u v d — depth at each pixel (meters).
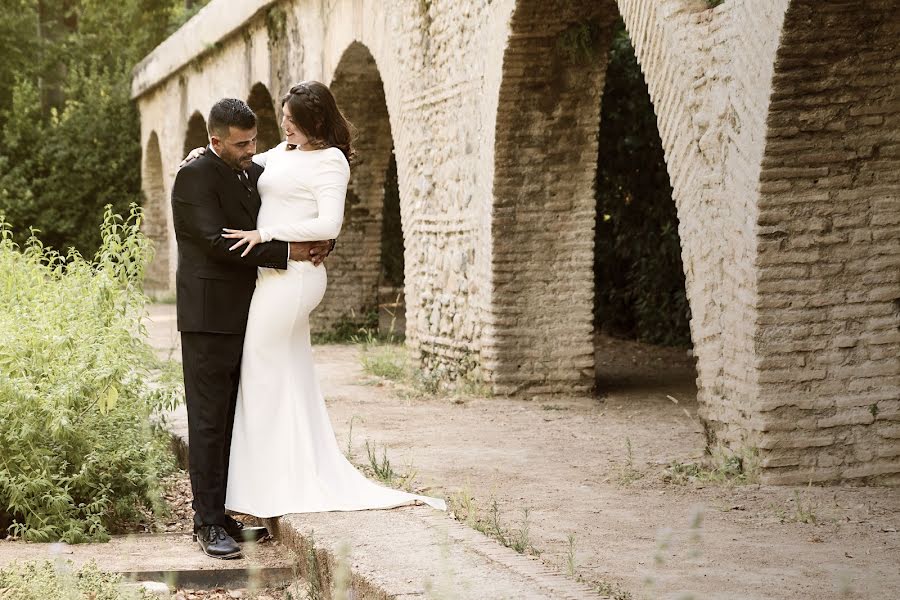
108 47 31.28
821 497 5.54
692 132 6.32
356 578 3.78
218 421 4.71
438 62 10.12
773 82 5.52
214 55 18.53
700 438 7.30
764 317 5.78
